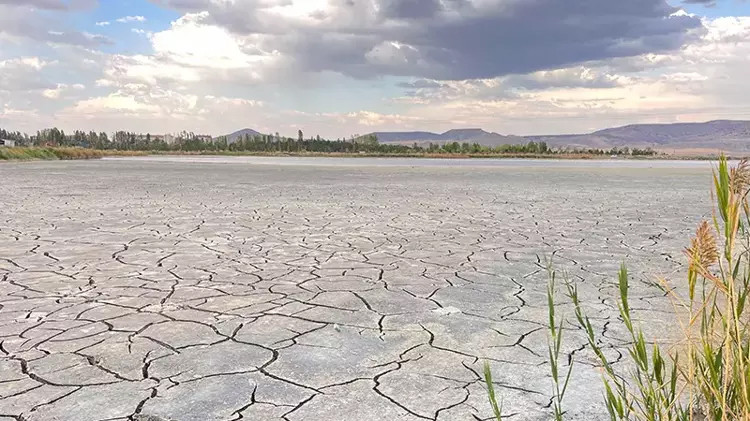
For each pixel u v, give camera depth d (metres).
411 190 11.55
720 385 1.01
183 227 5.84
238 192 10.62
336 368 2.05
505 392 1.85
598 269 3.85
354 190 11.41
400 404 1.76
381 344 2.31
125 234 5.32
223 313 2.74
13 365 2.06
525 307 2.89
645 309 2.83
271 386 1.89
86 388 1.86
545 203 8.75
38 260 4.04
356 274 3.66
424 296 3.10
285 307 2.86
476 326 2.56
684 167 29.20
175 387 1.88
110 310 2.77
